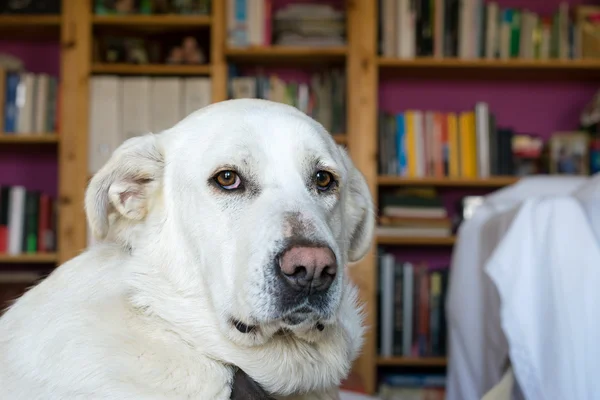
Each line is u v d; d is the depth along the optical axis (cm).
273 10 436
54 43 434
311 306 131
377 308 394
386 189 427
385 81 438
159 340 139
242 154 145
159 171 154
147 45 413
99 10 399
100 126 392
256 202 142
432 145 403
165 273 146
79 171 390
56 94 400
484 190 433
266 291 130
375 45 399
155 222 152
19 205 392
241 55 407
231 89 402
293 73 435
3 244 390
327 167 154
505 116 436
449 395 257
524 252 187
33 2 400
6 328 143
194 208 146
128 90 394
